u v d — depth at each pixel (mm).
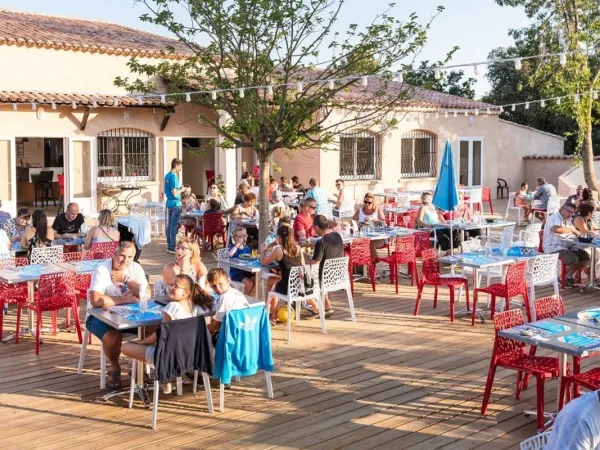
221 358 6430
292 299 8727
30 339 8742
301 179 21781
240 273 9852
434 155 24266
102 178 19172
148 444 5824
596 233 11969
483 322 9578
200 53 11969
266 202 11523
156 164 19984
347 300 10867
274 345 8500
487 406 6582
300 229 11320
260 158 11484
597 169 26406
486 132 26016
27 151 22703
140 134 19766
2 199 17547
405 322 9586
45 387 7125
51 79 18453
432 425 6211
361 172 22375
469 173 25594
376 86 19203
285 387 7133
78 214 11531
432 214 13219
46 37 18516
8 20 20359
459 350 8359
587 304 10617
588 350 5531
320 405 6664
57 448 5738
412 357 8086
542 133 28406
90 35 20359
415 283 11984
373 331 9133
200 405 6676
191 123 20422
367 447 5766
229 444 5828
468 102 25531
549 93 21406
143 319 6602
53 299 8281
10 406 6629
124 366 7727
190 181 24234
